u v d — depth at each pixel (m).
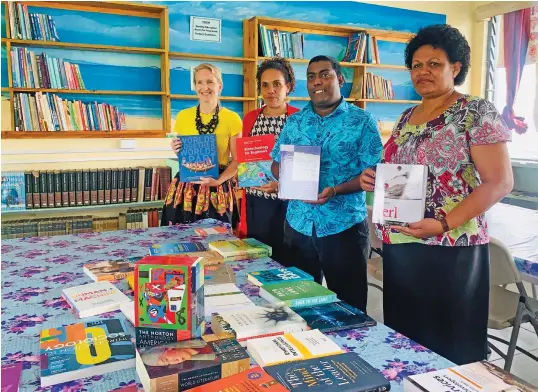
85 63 3.78
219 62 4.30
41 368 0.90
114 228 3.81
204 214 2.73
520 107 5.43
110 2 3.67
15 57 3.37
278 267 1.64
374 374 0.87
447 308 1.56
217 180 2.69
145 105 4.04
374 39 4.85
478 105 1.49
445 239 1.52
